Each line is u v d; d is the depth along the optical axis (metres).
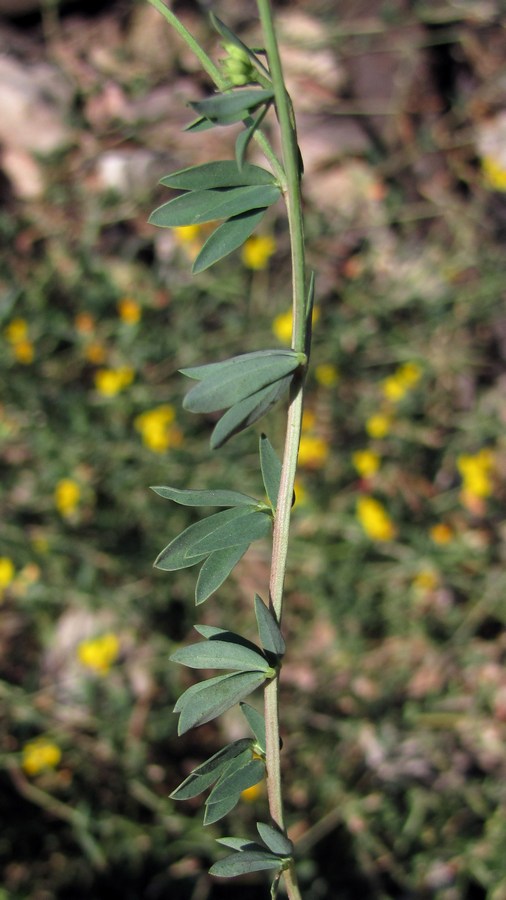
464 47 0.88
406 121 0.84
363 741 0.56
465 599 0.62
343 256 0.76
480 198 0.81
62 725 0.55
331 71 0.86
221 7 0.89
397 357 0.70
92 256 0.73
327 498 0.63
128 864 0.51
